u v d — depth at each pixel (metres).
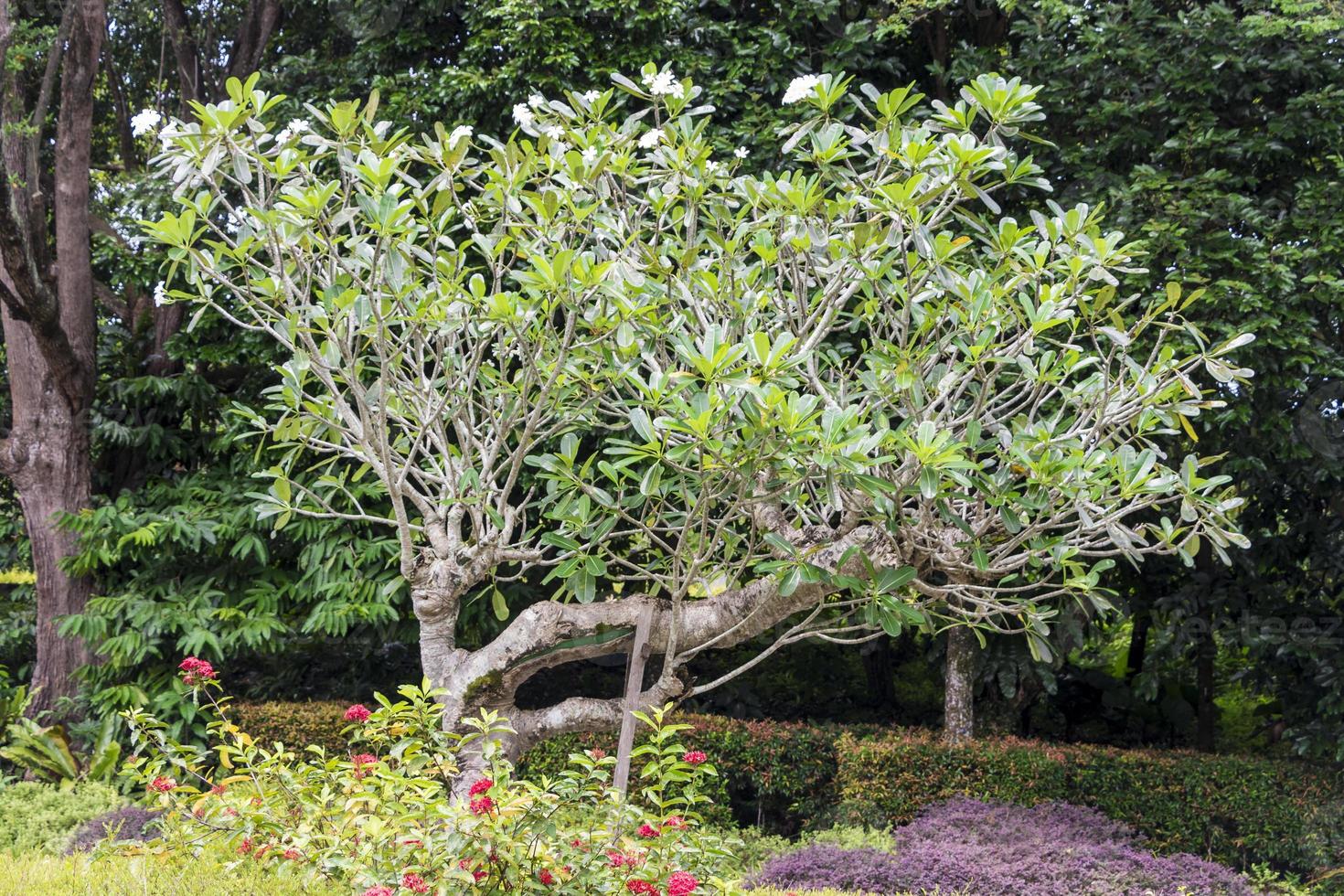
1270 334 6.21
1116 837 6.36
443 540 4.38
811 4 7.20
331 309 3.93
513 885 3.39
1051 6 6.67
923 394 4.03
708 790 7.17
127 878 3.94
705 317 4.30
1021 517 4.09
